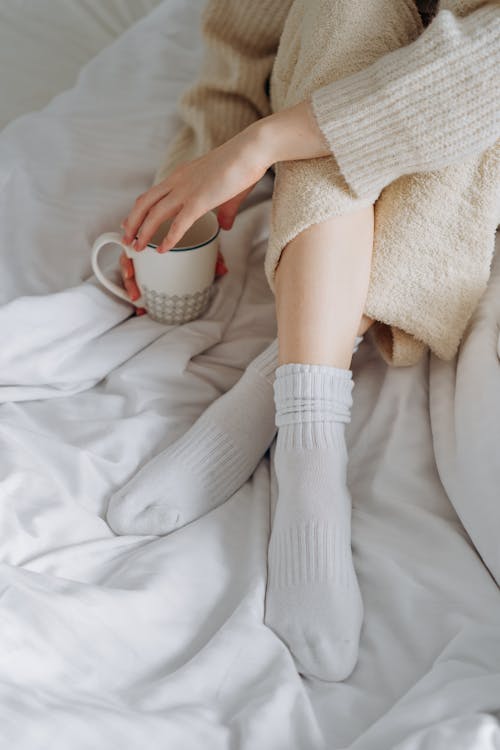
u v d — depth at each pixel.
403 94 0.78
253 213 1.10
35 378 0.88
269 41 1.09
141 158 1.15
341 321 0.80
